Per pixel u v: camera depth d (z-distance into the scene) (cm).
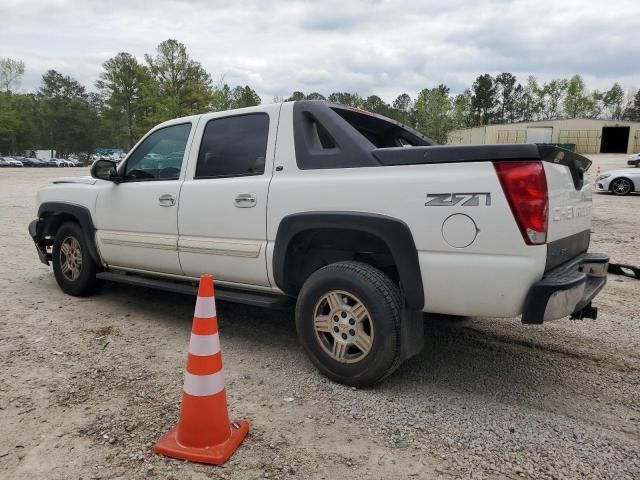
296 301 382
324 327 337
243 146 389
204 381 256
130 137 7481
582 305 309
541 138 5816
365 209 316
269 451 260
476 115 10406
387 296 310
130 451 259
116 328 443
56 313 483
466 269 286
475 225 282
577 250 349
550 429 282
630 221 1060
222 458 248
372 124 433
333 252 367
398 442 269
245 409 303
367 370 318
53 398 313
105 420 288
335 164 335
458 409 305
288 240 348
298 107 362
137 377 344
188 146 425
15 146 8881
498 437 274
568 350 397
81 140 9600
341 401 313
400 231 303
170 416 292
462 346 407
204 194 398
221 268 393
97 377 343
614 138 5703
